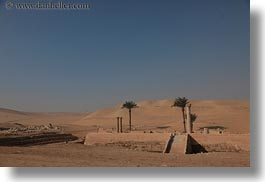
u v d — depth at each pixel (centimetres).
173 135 4509
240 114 9531
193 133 4553
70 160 2773
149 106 12756
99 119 11325
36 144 4744
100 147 4444
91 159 2952
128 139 4712
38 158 2792
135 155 3475
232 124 8169
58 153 3384
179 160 3031
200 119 9256
